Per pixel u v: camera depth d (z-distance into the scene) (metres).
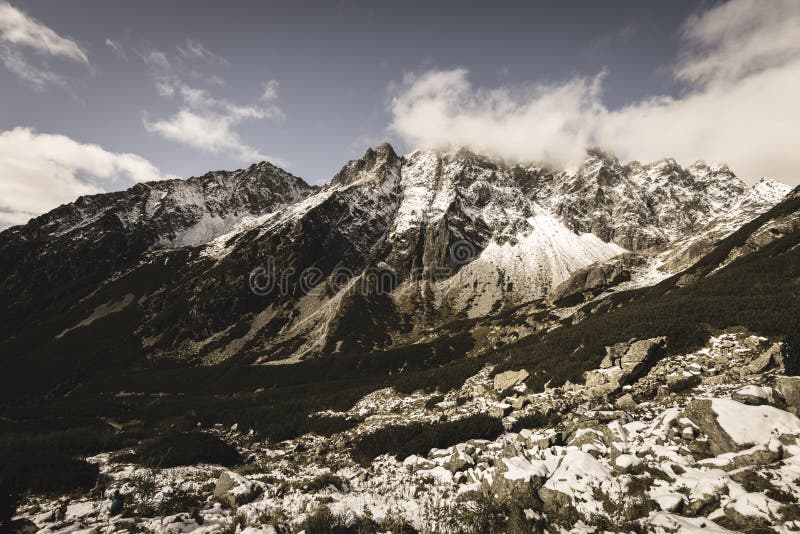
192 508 18.22
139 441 40.72
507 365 46.66
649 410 23.47
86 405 76.75
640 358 29.80
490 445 23.47
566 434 20.88
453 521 13.44
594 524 11.86
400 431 31.14
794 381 16.45
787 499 10.81
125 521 16.05
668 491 12.60
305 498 17.61
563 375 34.66
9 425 55.69
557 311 100.94
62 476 24.00
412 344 120.38
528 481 14.07
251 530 13.02
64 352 133.12
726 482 11.95
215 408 68.62
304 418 47.34
